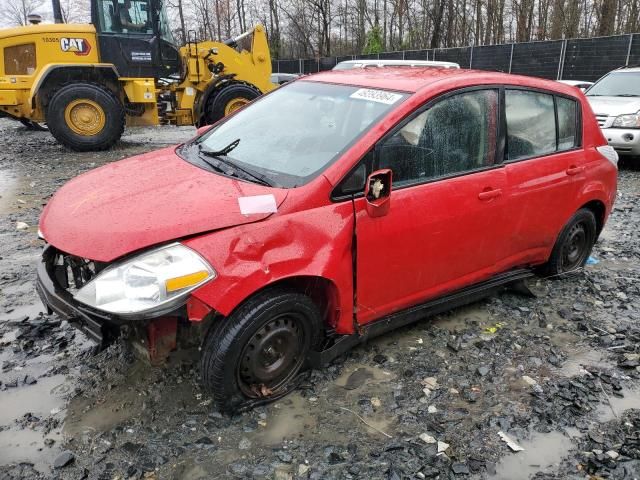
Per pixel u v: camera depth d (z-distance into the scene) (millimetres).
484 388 3320
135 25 11633
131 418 2912
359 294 3230
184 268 2576
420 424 2977
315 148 3289
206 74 12633
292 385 3172
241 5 42562
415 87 3467
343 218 3039
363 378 3348
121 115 11352
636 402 3238
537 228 4262
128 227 2684
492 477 2646
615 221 6812
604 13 26188
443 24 36906
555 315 4273
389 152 3238
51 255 3221
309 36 40938
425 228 3398
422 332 3930
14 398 3057
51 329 3781
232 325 2771
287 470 2619
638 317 4270
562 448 2855
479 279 4000
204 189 3012
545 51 21641
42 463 2609
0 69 10953
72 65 11031
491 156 3820
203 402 3041
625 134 9453
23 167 9445
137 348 2871
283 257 2828
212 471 2594
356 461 2695
